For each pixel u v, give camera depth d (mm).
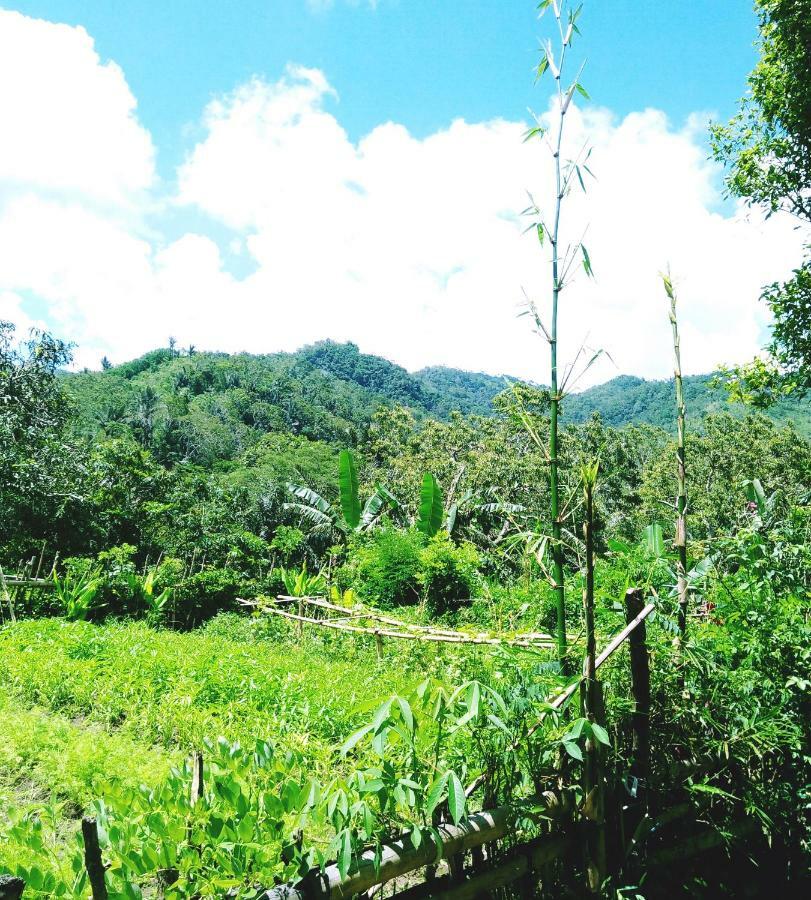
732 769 3238
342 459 15523
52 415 19516
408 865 2215
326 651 10008
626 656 3283
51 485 16953
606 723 2887
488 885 2424
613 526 25609
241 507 26016
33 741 4918
